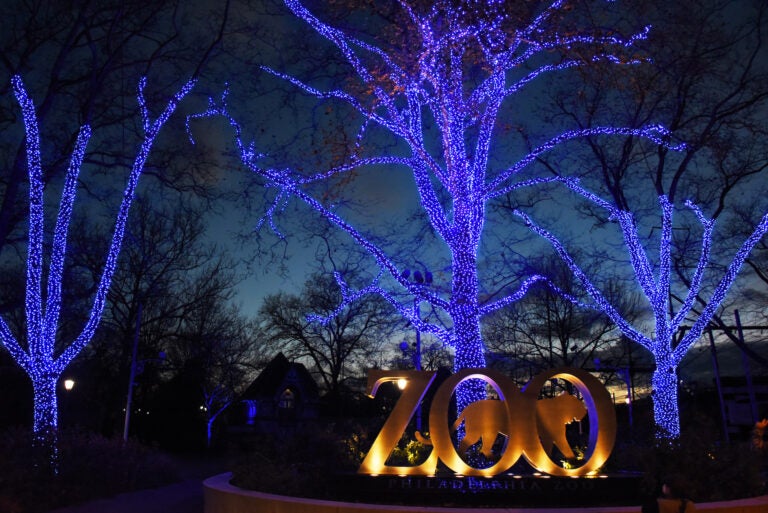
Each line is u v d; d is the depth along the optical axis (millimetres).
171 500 17125
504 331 41188
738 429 42125
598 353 44344
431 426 11664
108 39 20547
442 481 11328
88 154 21844
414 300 17875
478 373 12023
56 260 19391
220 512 12211
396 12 16641
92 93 20281
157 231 39250
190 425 49281
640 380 47094
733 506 10250
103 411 44031
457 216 16766
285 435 14336
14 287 35031
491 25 15352
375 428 15867
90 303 35219
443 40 15328
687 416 22391
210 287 44938
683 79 21031
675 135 22031
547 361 41812
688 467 11891
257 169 16766
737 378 45094
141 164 20516
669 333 22266
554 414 12133
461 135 16828
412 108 17594
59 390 43531
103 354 44031
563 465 13008
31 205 19078
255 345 54312
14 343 18641
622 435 17844
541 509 9883
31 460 15852
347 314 51406
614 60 15484
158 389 50969
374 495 11375
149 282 40344
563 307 41531
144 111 20656
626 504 11227
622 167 24406
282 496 11266
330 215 16438
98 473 17594
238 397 56875
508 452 11617
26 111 19109
